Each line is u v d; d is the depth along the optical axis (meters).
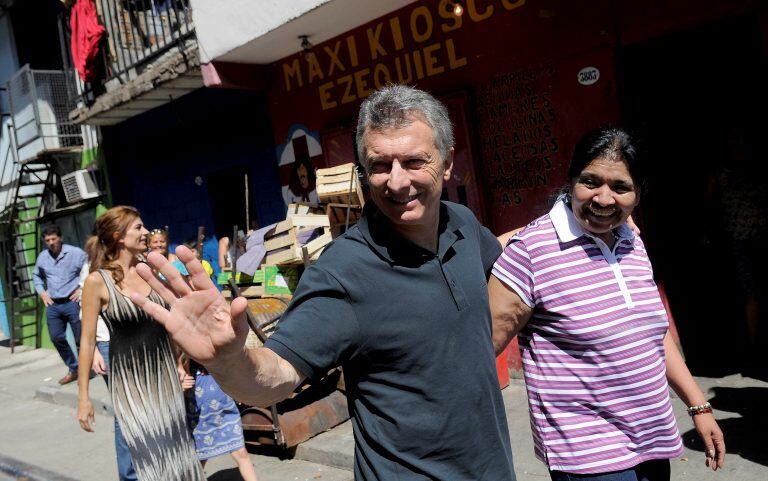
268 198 8.23
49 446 6.56
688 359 5.18
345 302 1.70
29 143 11.64
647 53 5.14
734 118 4.88
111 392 3.57
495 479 1.81
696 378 4.90
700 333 5.24
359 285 1.70
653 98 5.20
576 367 2.10
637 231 2.35
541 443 2.17
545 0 5.35
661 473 2.20
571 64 5.28
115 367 3.55
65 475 5.61
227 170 8.77
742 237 4.70
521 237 2.19
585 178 2.07
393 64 6.53
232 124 8.54
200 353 1.41
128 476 4.07
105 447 6.20
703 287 5.24
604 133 2.07
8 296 14.03
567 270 2.11
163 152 9.78
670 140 5.20
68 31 10.41
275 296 5.52
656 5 4.77
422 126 1.72
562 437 2.10
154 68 8.02
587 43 5.16
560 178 5.47
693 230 5.24
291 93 7.59
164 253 5.76
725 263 5.14
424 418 1.73
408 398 1.73
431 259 1.80
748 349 4.96
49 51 11.63
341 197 5.98
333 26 6.56
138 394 3.56
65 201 11.76
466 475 1.77
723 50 4.86
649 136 5.13
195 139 9.18
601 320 2.07
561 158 5.44
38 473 5.78
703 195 5.10
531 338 2.21
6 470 6.04
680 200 5.23
